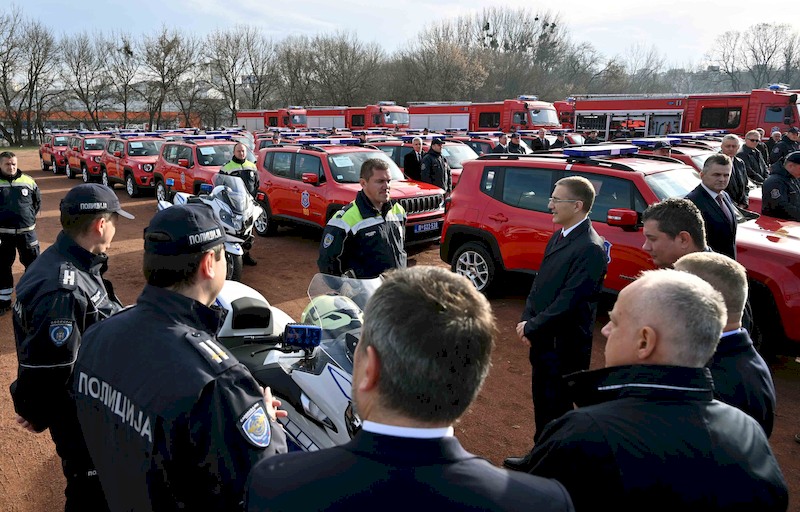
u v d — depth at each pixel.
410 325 1.08
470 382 1.11
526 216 6.35
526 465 1.68
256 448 1.55
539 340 3.41
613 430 1.45
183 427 1.46
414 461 1.05
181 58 47.91
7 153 6.10
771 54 70.94
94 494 2.51
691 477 1.38
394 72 51.62
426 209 8.70
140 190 16.16
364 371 1.16
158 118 49.16
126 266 8.70
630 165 6.02
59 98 47.12
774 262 4.83
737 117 20.08
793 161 6.38
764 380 1.97
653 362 1.55
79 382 1.73
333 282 3.25
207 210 1.81
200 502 1.54
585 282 3.26
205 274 1.75
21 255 6.41
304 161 9.87
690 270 2.17
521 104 23.81
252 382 1.61
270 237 10.80
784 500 1.43
